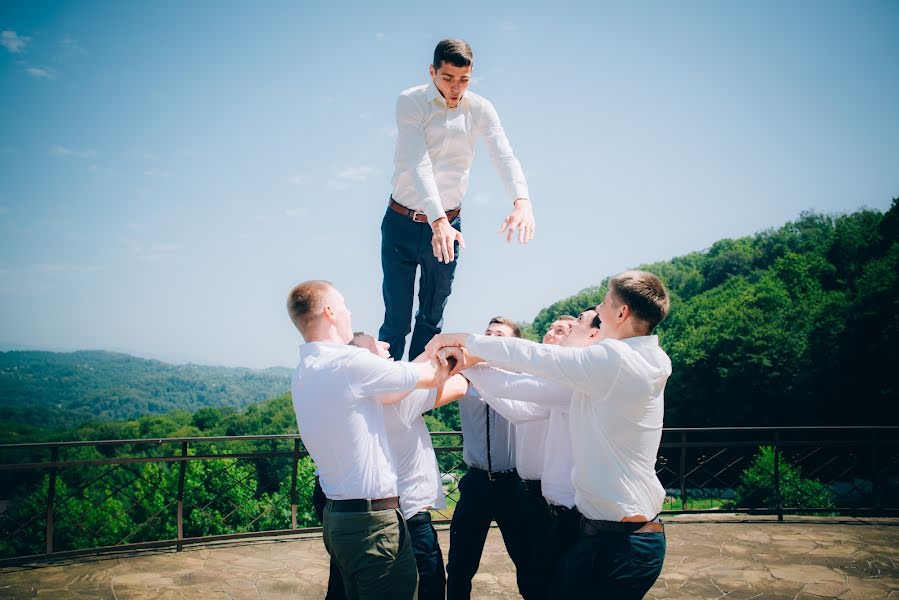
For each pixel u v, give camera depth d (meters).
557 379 2.46
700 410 34.88
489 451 3.50
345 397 2.54
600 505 2.46
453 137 3.29
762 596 5.25
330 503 2.65
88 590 5.38
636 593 2.43
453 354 2.75
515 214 3.20
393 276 3.60
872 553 6.40
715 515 8.09
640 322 2.56
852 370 28.19
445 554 6.32
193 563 6.12
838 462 20.33
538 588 2.98
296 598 5.23
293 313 2.79
